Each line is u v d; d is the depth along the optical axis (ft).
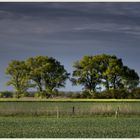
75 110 131.64
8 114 129.70
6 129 88.33
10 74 346.74
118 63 348.79
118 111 129.70
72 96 338.95
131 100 280.10
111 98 317.22
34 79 353.51
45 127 92.84
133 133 80.33
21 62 349.41
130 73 345.10
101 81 352.90
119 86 346.13
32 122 106.32
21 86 348.18
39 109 135.64
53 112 130.72
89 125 98.12
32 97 349.61
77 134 78.54
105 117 125.29
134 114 132.87
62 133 80.28
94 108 134.31
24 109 133.80
